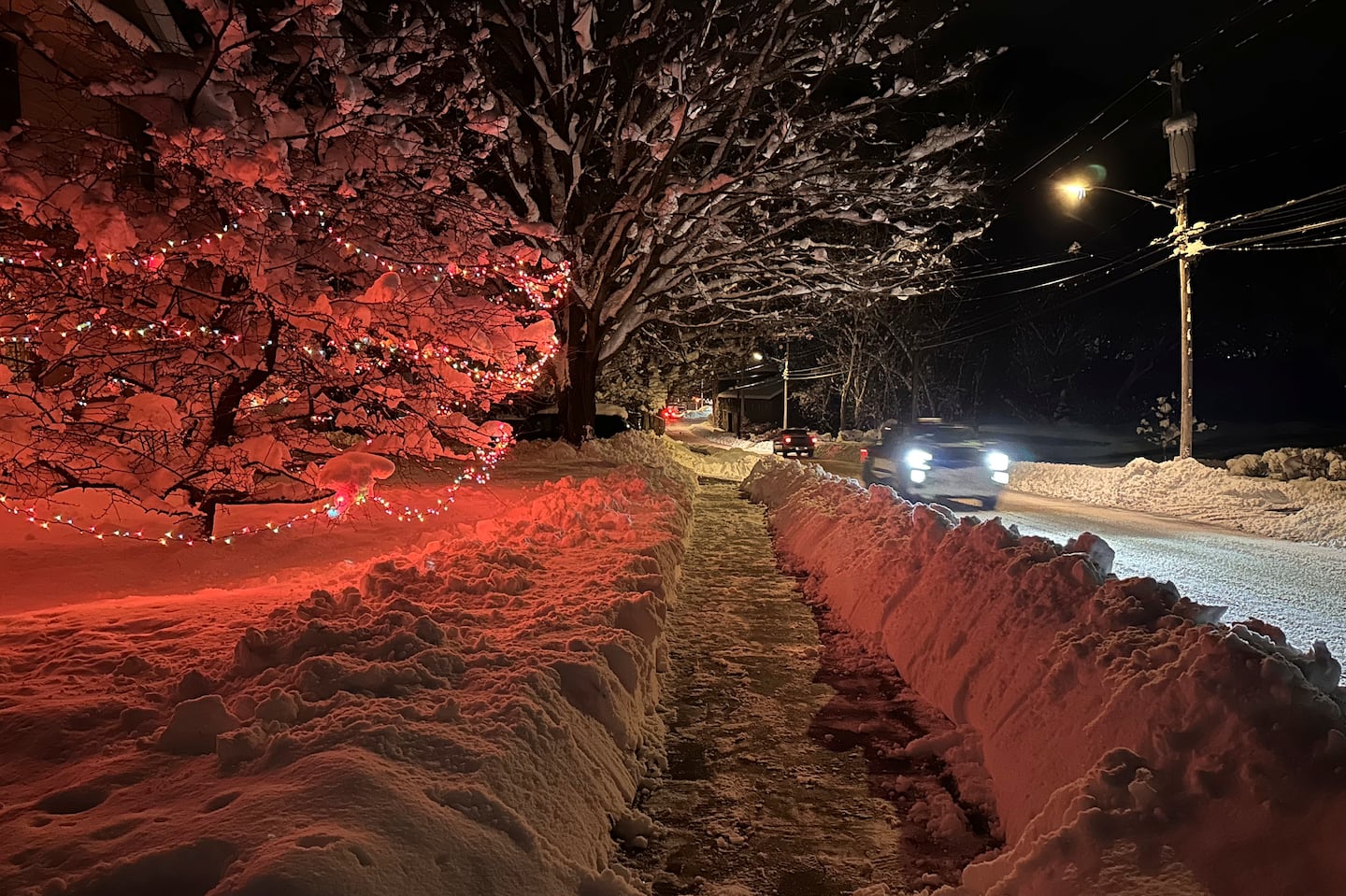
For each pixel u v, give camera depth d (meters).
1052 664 4.35
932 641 5.92
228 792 2.94
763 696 5.89
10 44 10.43
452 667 4.29
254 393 8.59
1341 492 17.84
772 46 17.78
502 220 10.08
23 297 7.14
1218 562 12.22
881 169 19.12
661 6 17.28
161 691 3.97
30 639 4.83
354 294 8.84
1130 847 2.88
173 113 7.43
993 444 17.42
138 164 8.20
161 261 6.95
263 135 8.00
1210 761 3.02
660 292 21.73
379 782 2.96
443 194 9.67
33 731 3.48
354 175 9.13
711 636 7.34
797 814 4.24
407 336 8.39
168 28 12.62
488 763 3.32
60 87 7.94
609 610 5.66
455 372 8.57
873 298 22.95
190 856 2.53
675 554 9.15
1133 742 3.38
